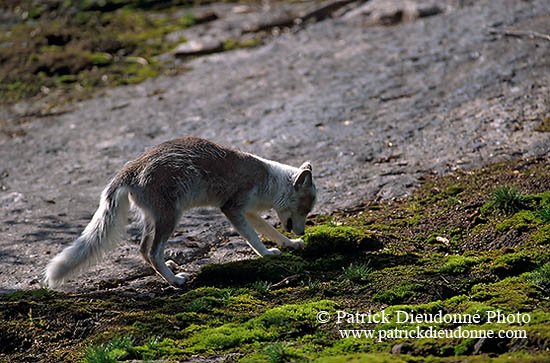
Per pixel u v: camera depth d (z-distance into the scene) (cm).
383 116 1620
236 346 738
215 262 1051
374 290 854
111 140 1675
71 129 1766
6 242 1174
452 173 1293
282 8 2550
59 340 800
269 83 1919
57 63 2173
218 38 2306
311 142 1529
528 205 1050
